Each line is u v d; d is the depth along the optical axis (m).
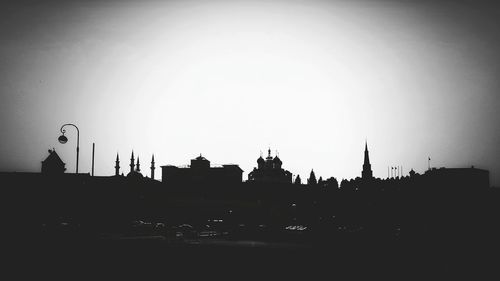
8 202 121.69
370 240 75.88
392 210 170.50
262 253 42.59
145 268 37.75
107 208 129.88
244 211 157.75
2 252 40.47
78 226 78.94
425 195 151.12
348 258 41.19
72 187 124.31
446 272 36.44
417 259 41.41
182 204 149.88
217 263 39.31
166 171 179.12
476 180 144.88
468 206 123.19
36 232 67.12
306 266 38.44
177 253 41.25
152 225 90.38
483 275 35.44
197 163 179.12
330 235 83.19
